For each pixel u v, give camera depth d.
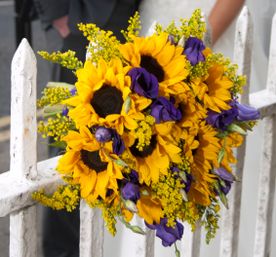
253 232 2.81
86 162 1.86
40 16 2.98
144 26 2.81
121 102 1.82
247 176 2.78
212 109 1.93
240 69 2.33
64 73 2.92
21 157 1.91
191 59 1.91
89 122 1.82
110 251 2.67
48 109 1.92
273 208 2.75
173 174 1.89
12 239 1.94
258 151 2.77
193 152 1.96
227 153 2.01
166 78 1.88
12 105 1.91
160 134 1.86
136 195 1.85
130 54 1.86
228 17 2.74
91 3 2.80
